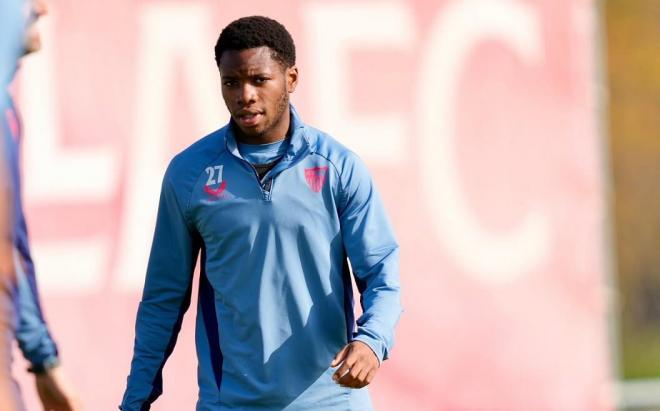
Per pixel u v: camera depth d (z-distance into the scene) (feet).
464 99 89.45
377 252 45.24
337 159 45.39
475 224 89.30
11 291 26.71
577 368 92.53
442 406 87.30
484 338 89.10
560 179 92.79
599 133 94.63
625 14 144.66
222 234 45.11
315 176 45.16
